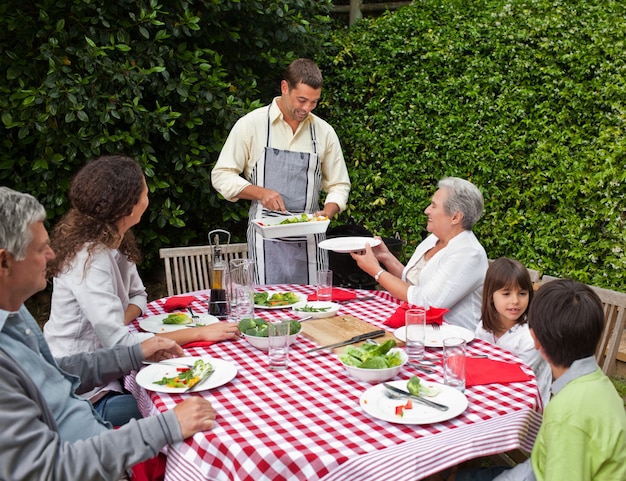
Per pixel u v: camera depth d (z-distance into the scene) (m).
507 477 1.63
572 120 4.36
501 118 4.52
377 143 5.04
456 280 2.57
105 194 2.09
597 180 4.24
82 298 2.06
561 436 1.44
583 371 1.53
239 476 1.40
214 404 1.67
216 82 4.38
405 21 4.84
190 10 4.45
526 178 4.52
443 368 1.86
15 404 1.35
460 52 4.62
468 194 2.62
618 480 1.43
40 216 1.45
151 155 4.37
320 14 5.61
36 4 3.90
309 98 3.21
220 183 3.47
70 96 3.81
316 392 1.74
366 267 2.77
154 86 4.20
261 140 3.45
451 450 1.43
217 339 2.18
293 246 3.46
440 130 4.75
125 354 1.98
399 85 4.91
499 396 1.70
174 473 1.55
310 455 1.37
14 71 3.99
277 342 1.90
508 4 4.50
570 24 4.32
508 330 2.42
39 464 1.35
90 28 4.00
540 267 4.52
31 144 4.38
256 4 4.43
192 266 3.51
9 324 1.57
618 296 2.52
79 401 1.72
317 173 3.54
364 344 1.99
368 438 1.46
